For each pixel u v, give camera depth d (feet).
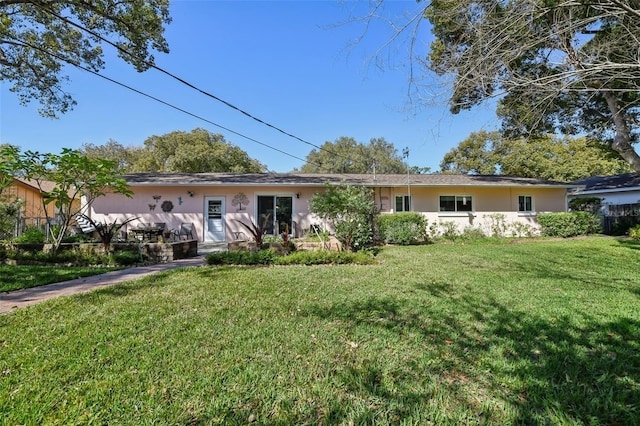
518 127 18.17
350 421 6.25
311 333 10.39
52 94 44.37
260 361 8.48
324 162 140.36
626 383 7.48
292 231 44.75
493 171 91.25
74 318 11.74
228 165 88.99
